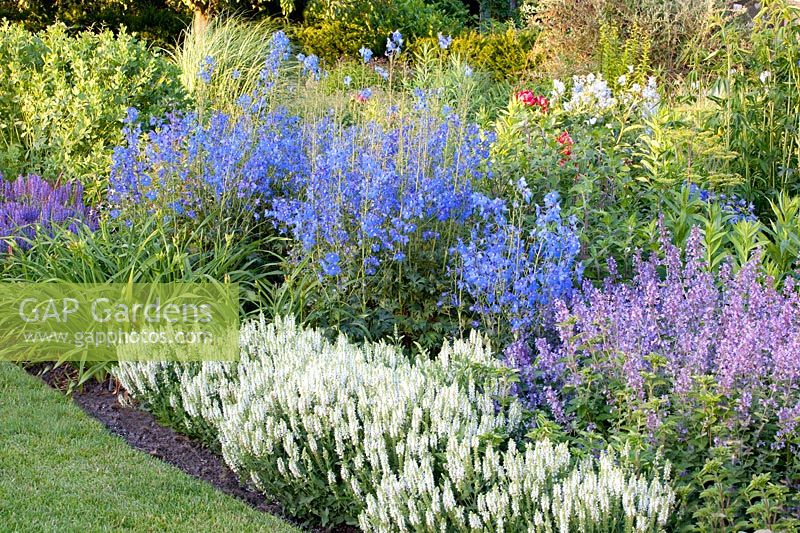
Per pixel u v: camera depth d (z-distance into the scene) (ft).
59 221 22.03
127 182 21.43
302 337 16.47
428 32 55.72
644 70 38.55
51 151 27.37
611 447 12.03
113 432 16.31
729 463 11.85
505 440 13.28
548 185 21.74
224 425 14.61
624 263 19.38
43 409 16.72
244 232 21.26
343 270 18.39
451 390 13.28
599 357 14.34
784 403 12.46
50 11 55.31
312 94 25.34
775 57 24.30
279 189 22.41
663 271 18.94
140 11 57.62
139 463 14.98
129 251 19.54
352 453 13.23
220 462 15.65
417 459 12.69
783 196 20.71
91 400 17.57
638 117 26.66
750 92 24.48
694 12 42.47
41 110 27.35
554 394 13.73
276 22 53.72
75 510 13.24
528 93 30.04
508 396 13.87
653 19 42.80
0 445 15.17
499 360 15.78
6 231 21.45
